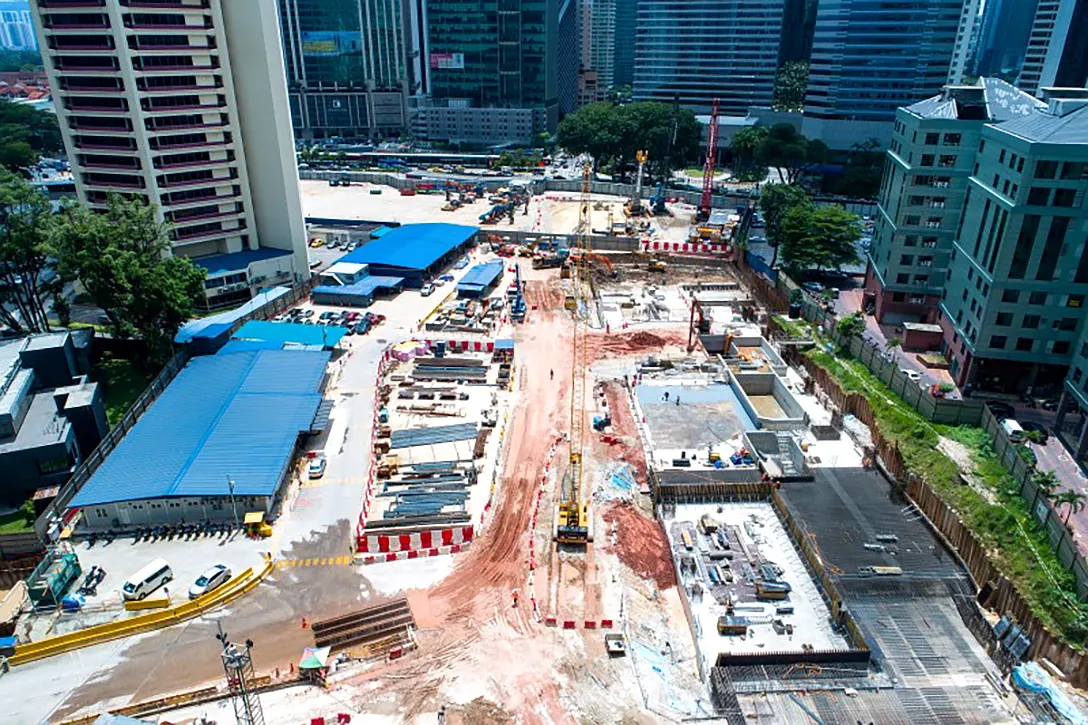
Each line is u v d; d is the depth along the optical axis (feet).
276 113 450.71
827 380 338.75
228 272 447.42
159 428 278.05
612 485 270.67
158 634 203.21
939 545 236.22
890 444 282.36
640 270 517.96
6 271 362.33
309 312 428.56
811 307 418.31
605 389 344.28
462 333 407.85
